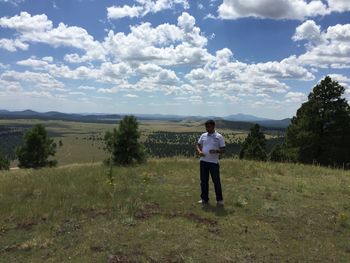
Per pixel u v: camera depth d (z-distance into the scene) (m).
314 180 13.74
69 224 8.22
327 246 7.15
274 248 6.97
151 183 12.48
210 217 8.66
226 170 15.38
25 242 7.25
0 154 55.47
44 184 12.62
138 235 7.45
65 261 6.42
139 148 22.69
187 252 6.69
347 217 8.77
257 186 12.13
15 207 9.55
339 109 33.72
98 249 6.84
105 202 9.84
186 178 13.41
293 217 8.84
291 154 35.56
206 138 9.80
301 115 36.84
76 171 16.14
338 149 33.03
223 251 6.75
